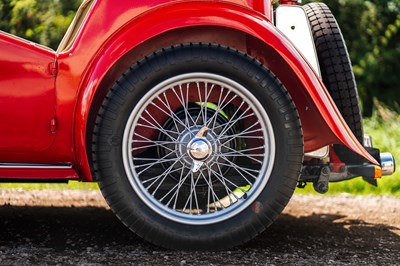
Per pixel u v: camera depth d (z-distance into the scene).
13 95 3.75
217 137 3.83
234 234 3.79
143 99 3.74
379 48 12.96
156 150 3.97
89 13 3.78
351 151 4.25
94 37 3.77
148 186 3.81
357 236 4.48
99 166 3.72
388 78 12.81
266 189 3.80
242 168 3.86
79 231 4.35
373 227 4.79
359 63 12.69
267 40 3.76
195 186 3.92
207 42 3.98
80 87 3.77
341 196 5.95
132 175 3.76
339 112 3.88
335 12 12.80
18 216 4.77
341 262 3.80
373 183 4.38
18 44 3.77
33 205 5.23
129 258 3.71
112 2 3.78
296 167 3.79
